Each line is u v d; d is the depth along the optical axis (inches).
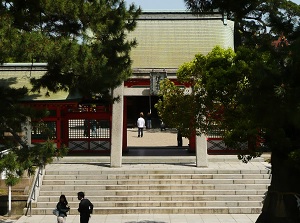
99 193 1274.6
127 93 1498.5
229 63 889.5
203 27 1625.2
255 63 778.8
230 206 1235.2
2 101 956.6
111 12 1026.1
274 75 733.3
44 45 916.6
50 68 1015.6
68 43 940.6
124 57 1067.9
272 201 879.1
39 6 968.9
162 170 1352.1
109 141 1652.3
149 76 1497.3
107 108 1635.1
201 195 1263.5
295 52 709.3
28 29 1005.8
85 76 979.9
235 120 874.1
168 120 968.3
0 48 895.7
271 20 794.2
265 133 839.7
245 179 1307.8
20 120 962.7
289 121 746.2
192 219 1171.9
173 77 1496.1
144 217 1192.2
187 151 1722.4
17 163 900.0
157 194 1270.9
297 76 736.3
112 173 1347.2
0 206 1228.5
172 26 1619.1
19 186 1247.5
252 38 858.1
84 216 1040.2
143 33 1603.1
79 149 1649.9
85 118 1631.4
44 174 1331.2
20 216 1208.8
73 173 1339.8
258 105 746.8
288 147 808.3
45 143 938.1
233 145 869.8
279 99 724.0
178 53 1574.8
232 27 1647.4
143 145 1985.7
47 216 1208.2
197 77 968.3
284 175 866.8
